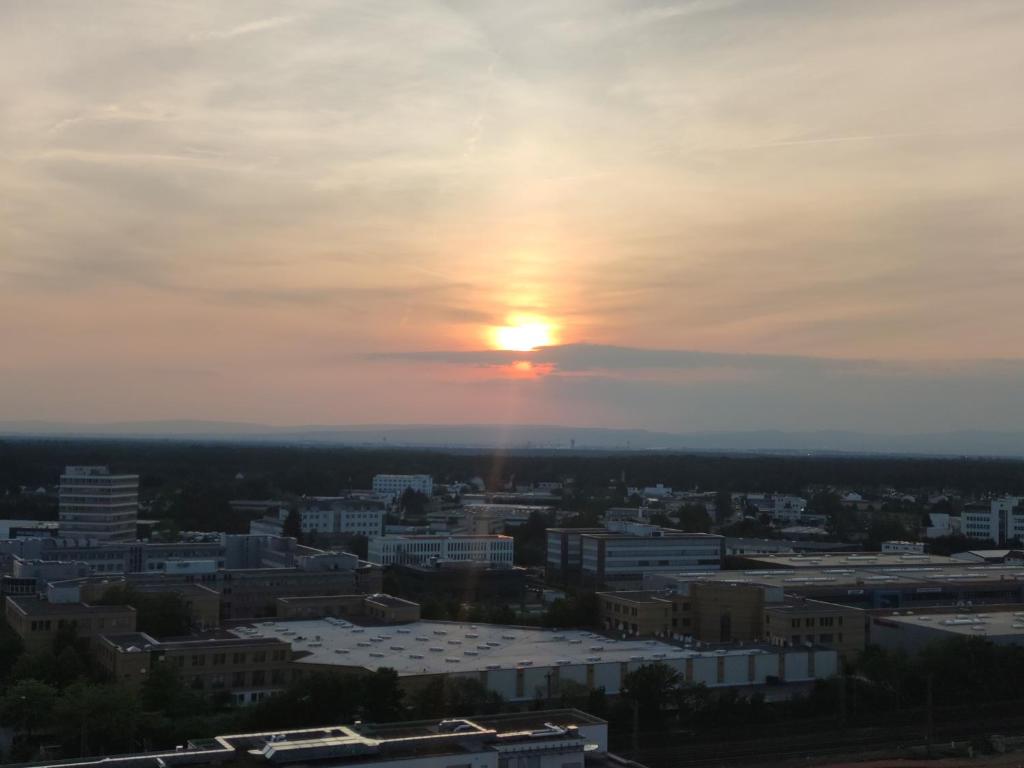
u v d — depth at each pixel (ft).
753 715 615.57
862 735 596.70
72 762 351.67
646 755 553.23
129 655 632.79
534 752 373.20
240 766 349.61
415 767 356.79
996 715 644.27
